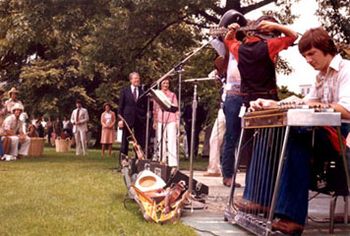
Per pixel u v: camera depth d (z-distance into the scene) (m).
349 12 14.41
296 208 3.75
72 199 5.62
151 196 4.56
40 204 5.27
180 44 15.38
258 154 4.14
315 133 3.84
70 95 23.64
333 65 3.91
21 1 12.80
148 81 17.47
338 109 3.71
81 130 15.98
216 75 6.61
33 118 25.36
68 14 12.67
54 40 23.75
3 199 5.59
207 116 13.88
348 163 3.90
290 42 4.73
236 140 6.22
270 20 5.05
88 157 13.97
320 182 4.03
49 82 23.64
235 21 5.41
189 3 11.41
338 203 4.57
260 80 4.84
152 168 5.36
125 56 12.98
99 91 15.96
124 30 12.16
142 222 4.42
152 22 12.46
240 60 4.88
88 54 12.89
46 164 10.84
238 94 5.97
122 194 5.97
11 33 15.66
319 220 4.54
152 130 9.12
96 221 4.43
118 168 9.48
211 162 8.23
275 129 3.87
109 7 12.56
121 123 9.12
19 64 26.42
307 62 4.01
